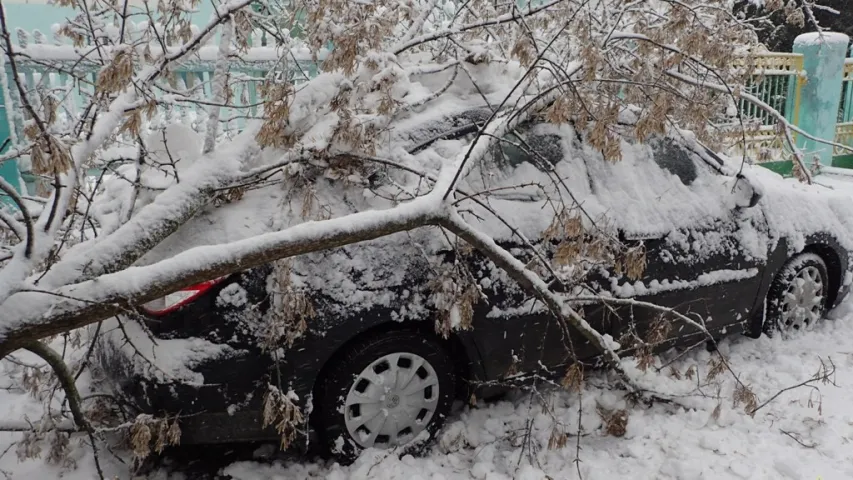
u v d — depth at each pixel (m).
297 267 2.99
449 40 4.02
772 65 9.55
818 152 9.86
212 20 3.34
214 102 3.27
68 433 3.29
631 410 3.82
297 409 2.81
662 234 3.87
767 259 4.47
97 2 3.69
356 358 3.14
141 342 2.84
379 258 3.14
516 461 3.31
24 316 2.26
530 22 4.57
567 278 3.43
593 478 3.19
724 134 4.99
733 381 4.14
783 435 3.58
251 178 3.14
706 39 3.94
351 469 3.18
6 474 3.18
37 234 2.51
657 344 3.82
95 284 2.32
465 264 3.11
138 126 2.86
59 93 5.25
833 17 13.73
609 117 3.30
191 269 2.42
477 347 3.41
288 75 3.82
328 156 3.13
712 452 3.41
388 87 3.23
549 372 3.52
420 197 2.89
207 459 3.39
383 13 3.74
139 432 2.69
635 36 3.94
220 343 2.87
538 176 3.59
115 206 3.59
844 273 5.05
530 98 3.64
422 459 3.33
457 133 3.50
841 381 4.17
